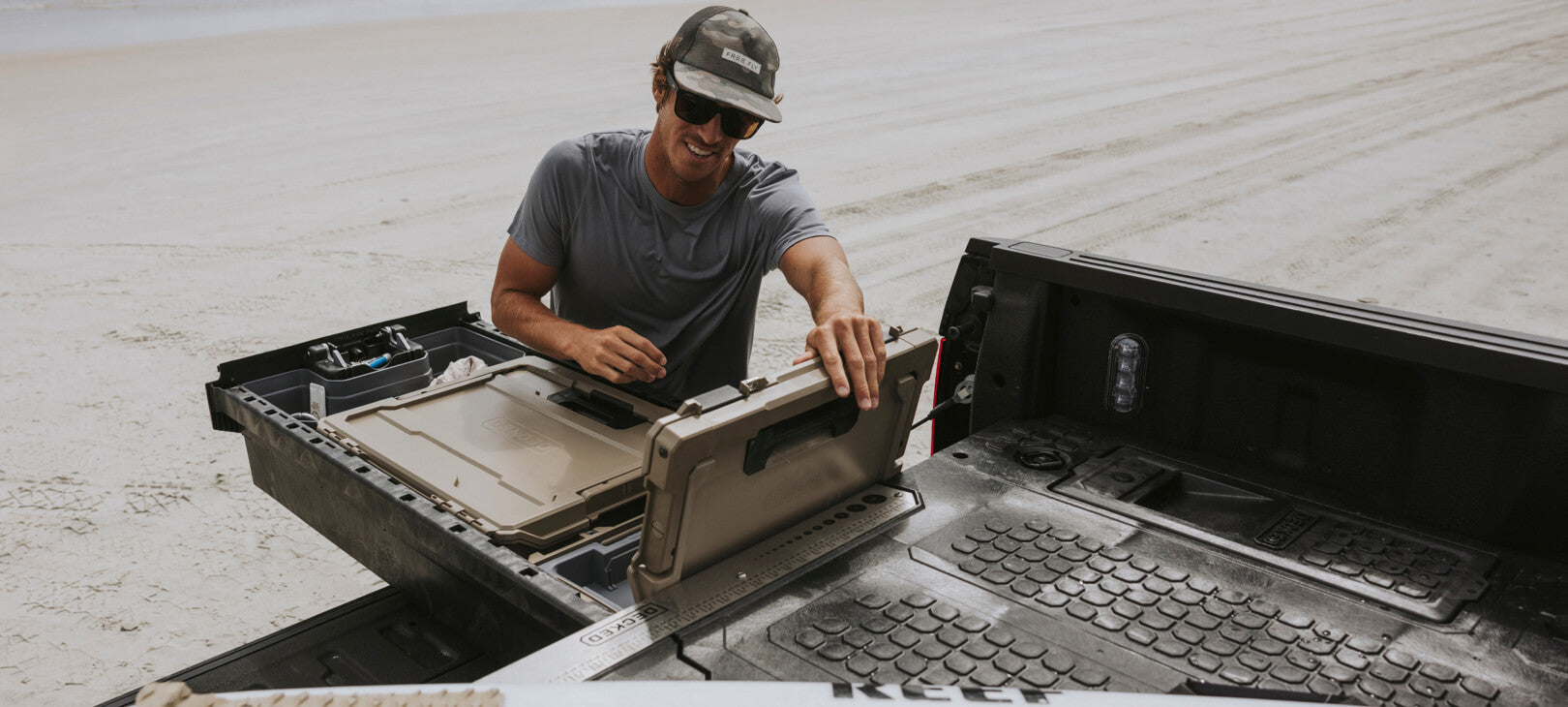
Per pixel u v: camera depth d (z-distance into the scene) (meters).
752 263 2.59
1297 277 6.31
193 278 6.41
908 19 19.64
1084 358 2.06
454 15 22.95
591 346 2.30
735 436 1.40
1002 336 2.13
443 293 6.14
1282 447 1.84
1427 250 6.82
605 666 1.29
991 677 1.29
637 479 2.01
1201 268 6.46
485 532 1.82
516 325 2.51
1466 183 8.45
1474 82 12.98
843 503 1.74
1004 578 1.51
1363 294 6.02
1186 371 1.93
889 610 1.43
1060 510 1.72
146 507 3.79
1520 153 9.42
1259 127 10.62
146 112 11.69
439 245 7.06
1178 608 1.45
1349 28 18.00
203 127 10.90
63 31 19.77
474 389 2.42
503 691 1.05
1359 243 6.95
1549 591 1.50
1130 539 1.63
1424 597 1.48
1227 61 14.77
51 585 3.30
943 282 6.23
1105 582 1.50
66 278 6.43
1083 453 1.95
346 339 2.73
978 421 2.22
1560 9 20.25
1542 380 1.51
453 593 1.90
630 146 2.54
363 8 24.50
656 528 1.42
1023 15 20.08
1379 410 1.71
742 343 2.76
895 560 1.56
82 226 7.56
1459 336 1.59
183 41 18.17
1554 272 6.40
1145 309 1.95
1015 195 8.16
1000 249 2.09
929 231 7.25
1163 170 8.90
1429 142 9.88
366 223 7.59
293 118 11.30
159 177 8.95
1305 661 1.33
